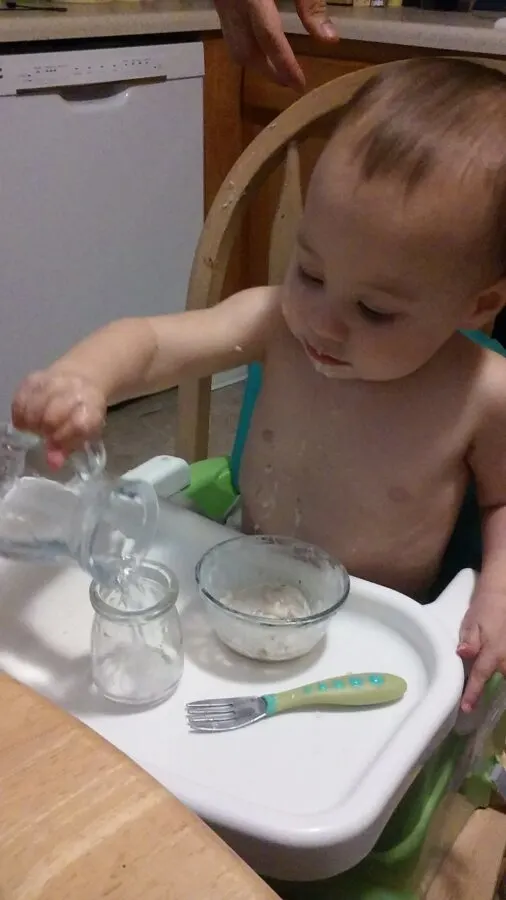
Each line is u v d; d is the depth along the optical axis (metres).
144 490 0.58
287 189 0.86
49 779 0.28
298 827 0.42
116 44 1.67
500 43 1.26
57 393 0.54
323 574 0.61
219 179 1.95
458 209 0.55
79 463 0.56
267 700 0.51
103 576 0.52
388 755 0.47
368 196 0.55
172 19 1.67
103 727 0.49
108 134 1.71
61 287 1.78
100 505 0.54
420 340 0.61
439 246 0.56
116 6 1.81
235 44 0.68
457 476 0.70
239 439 0.87
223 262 0.88
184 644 0.56
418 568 0.72
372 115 0.57
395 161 0.55
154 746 0.48
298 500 0.73
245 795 0.45
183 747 0.48
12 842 0.26
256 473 0.76
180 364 0.70
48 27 1.51
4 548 0.56
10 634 0.55
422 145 0.55
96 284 1.83
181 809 0.27
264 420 0.75
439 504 0.70
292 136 0.83
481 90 0.58
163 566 0.54
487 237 0.58
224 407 2.02
